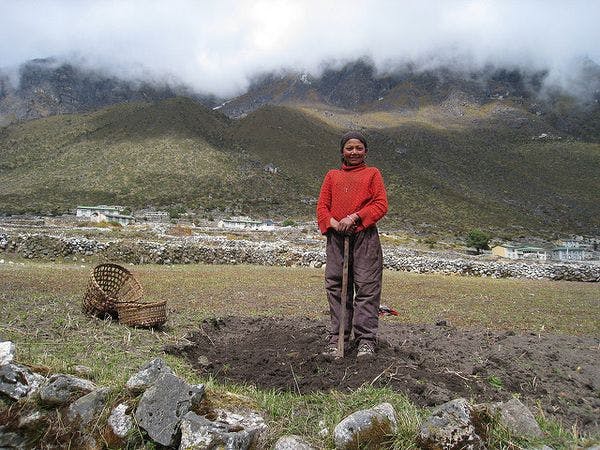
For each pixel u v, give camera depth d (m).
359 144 5.53
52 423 3.66
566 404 5.01
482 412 3.61
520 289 18.89
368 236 5.34
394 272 25.27
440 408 3.53
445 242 85.00
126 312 6.90
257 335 6.86
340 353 5.15
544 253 81.94
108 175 142.00
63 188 132.62
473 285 19.59
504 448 3.47
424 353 6.03
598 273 27.92
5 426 3.66
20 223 45.41
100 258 20.06
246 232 51.00
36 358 4.62
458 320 9.96
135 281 8.91
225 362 5.54
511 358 6.14
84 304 7.34
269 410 3.86
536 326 9.77
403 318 9.77
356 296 5.38
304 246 32.44
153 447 3.39
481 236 75.81
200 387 3.61
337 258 5.50
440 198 148.25
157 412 3.46
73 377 3.90
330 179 5.58
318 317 9.20
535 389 5.25
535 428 3.85
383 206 5.32
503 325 9.70
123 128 187.50
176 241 27.53
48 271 13.88
